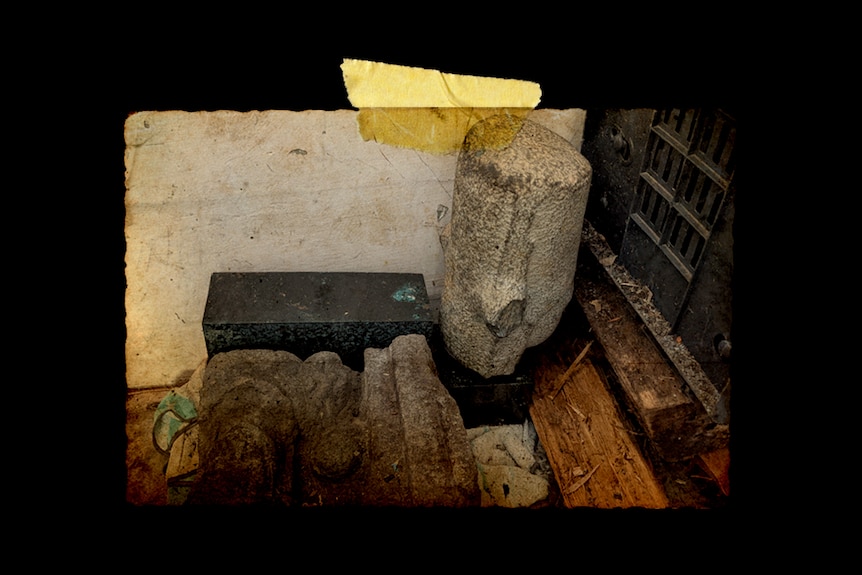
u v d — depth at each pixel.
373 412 2.53
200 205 2.92
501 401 3.02
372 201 3.06
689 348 2.79
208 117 2.67
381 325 2.89
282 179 2.92
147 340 3.23
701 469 2.81
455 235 2.62
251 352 2.72
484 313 2.59
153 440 2.94
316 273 3.12
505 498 2.85
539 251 2.51
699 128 2.51
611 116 2.99
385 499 2.28
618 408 2.90
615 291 3.10
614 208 3.16
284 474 2.34
